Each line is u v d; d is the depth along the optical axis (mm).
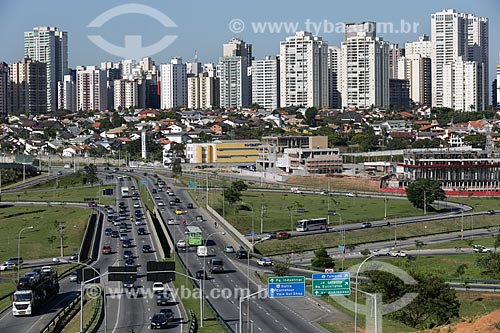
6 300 146875
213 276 164500
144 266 175875
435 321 126812
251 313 132125
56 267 181125
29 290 132625
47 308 138875
